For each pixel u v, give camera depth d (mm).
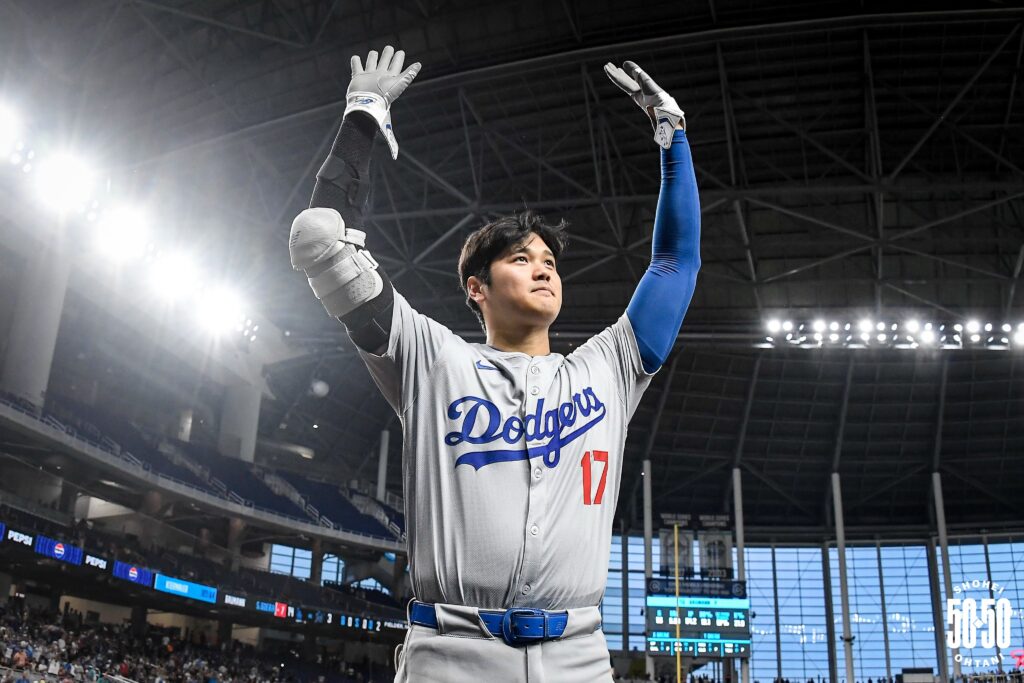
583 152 41094
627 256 43406
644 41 32219
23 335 36531
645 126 39031
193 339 45875
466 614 1985
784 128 40094
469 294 2527
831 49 35875
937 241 45406
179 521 48969
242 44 33062
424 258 46469
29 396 36125
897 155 41219
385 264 44406
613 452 2252
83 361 46469
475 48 33906
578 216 44750
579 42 33062
